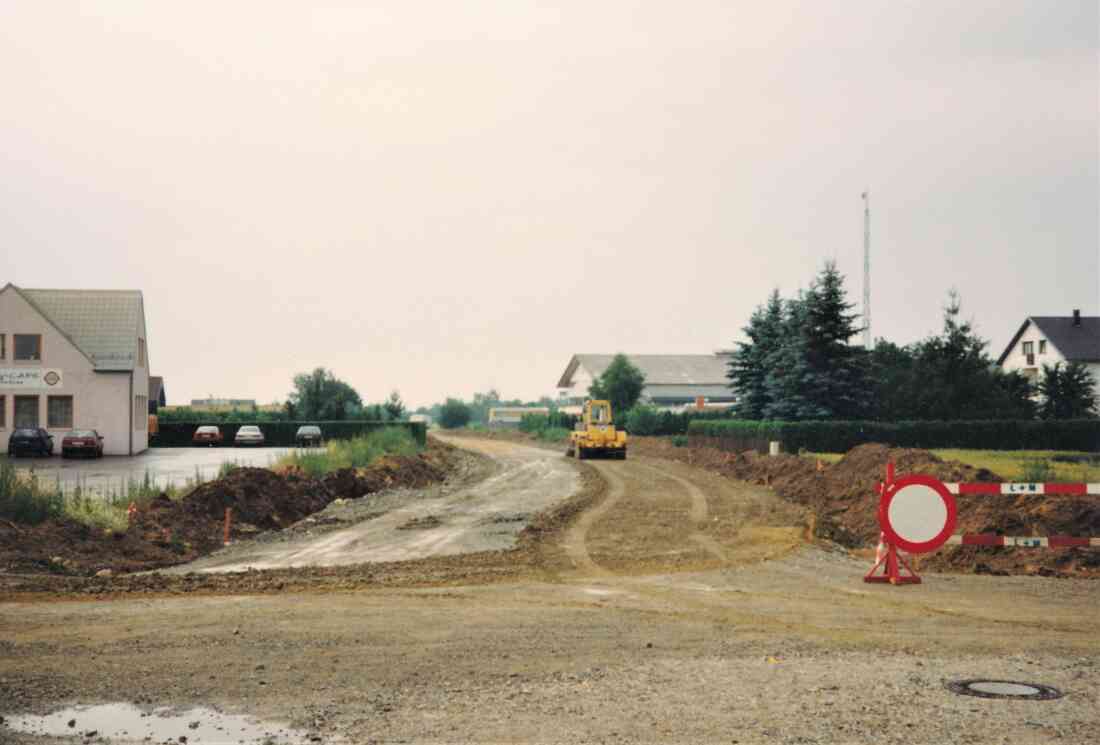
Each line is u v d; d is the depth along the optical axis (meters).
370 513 25.27
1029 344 79.62
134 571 16.31
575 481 36.09
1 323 52.12
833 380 53.59
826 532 20.47
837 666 9.23
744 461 40.12
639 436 72.44
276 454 55.44
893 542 14.34
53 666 9.21
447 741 7.11
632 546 18.67
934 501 14.31
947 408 53.03
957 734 7.18
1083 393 56.41
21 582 13.90
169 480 34.03
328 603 12.44
